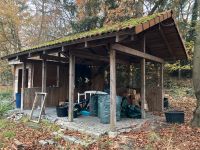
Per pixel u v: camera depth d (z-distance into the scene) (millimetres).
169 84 18391
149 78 15242
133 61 11555
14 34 22016
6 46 22391
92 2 17453
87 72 13234
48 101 11695
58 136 6605
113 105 6750
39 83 12391
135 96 9938
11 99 14188
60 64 12289
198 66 7852
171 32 8828
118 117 8164
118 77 13766
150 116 9430
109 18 16172
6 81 24266
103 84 12844
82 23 17688
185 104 13398
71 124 7578
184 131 7305
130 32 5766
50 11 24203
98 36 6355
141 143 6062
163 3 16812
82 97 12391
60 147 5898
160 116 9539
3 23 20844
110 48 6691
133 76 13961
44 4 24172
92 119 8398
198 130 7375
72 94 8109
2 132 7250
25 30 23453
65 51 8227
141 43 8688
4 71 22938
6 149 5828
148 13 16969
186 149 5762
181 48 10023
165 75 18688
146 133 6875
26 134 7066
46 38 24422
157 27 8109
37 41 23562
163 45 9828
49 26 24719
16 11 20609
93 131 6680
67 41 7234
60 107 8930
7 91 19594
